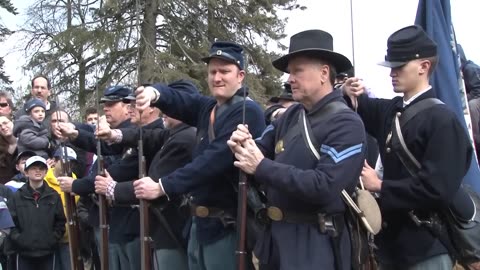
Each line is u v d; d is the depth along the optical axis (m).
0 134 7.30
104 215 4.61
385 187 3.38
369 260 3.28
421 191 3.29
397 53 3.46
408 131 3.42
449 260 3.43
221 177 3.86
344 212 3.19
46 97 7.79
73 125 5.25
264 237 3.31
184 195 4.23
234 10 20.73
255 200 3.39
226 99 3.94
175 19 20.33
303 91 3.23
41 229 6.22
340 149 3.07
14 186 6.73
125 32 19.25
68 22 19.84
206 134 4.01
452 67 4.12
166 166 4.48
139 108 3.99
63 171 5.13
